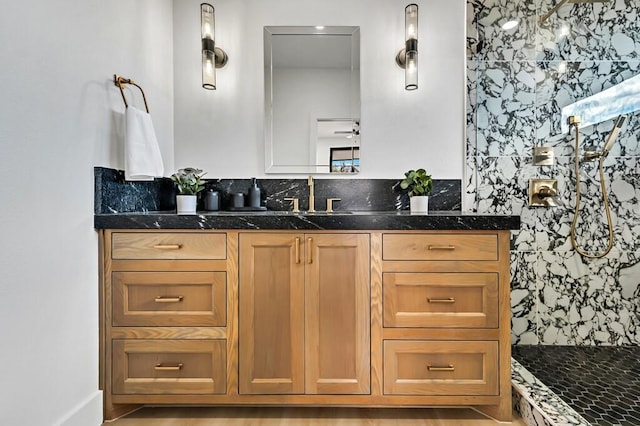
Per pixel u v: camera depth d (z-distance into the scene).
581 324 2.07
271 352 1.47
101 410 1.43
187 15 2.09
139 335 1.46
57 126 1.23
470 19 2.05
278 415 1.52
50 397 1.19
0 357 1.01
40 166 1.16
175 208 2.10
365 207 2.09
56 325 1.22
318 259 1.47
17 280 1.07
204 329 1.46
